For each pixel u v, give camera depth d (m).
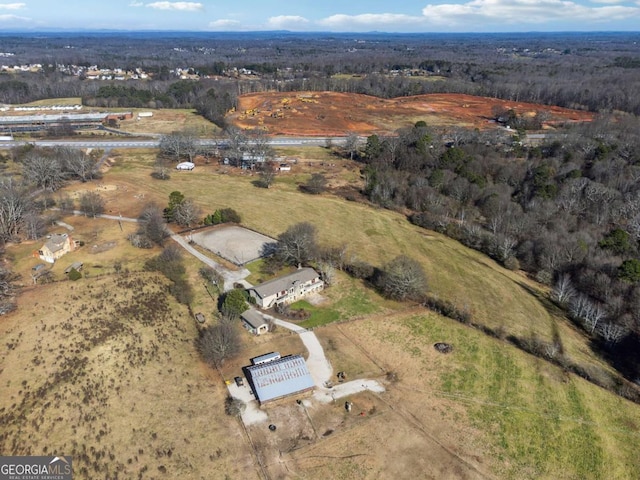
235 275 85.56
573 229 106.19
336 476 49.91
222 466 50.41
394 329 73.81
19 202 98.75
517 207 114.38
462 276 91.06
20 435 52.19
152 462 50.31
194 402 58.09
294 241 88.12
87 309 72.62
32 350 63.91
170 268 83.81
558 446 54.91
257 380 59.34
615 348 72.69
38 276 79.88
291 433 54.66
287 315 75.50
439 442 54.44
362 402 59.50
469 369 65.94
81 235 96.56
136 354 64.69
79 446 51.38
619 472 52.28
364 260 94.38
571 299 83.25
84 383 59.34
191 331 70.69
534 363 67.81
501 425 57.12
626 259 88.69
